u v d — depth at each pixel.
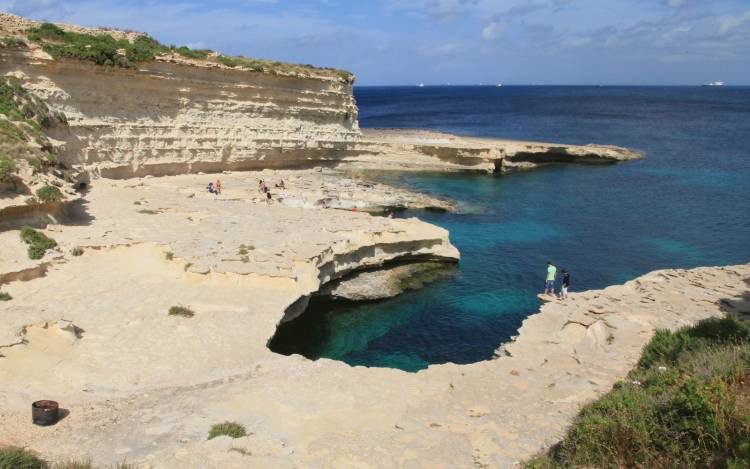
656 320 21.58
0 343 16.52
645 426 10.05
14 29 44.69
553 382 16.56
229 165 56.44
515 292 31.23
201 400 15.19
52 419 13.64
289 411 14.66
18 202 27.64
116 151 47.75
